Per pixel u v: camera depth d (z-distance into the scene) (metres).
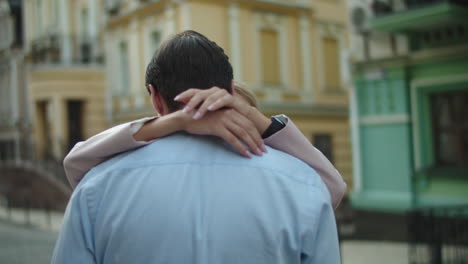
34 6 20.89
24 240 10.46
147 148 1.32
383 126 9.17
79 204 1.28
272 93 14.83
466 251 6.44
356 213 9.45
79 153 1.37
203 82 1.34
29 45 21.20
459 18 7.73
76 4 18.53
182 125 1.31
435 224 6.33
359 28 9.41
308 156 1.42
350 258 7.67
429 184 8.52
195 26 13.32
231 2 14.02
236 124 1.29
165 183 1.25
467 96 8.23
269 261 1.22
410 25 8.18
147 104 15.55
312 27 16.05
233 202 1.24
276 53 15.14
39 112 18.91
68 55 18.19
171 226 1.21
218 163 1.28
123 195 1.25
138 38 15.79
